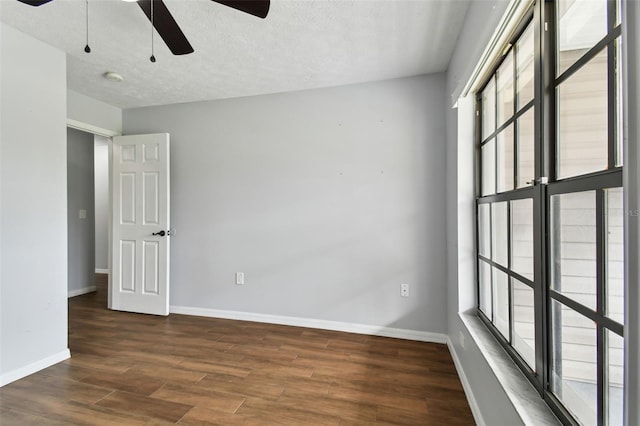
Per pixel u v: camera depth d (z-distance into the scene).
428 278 2.57
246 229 3.03
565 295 1.00
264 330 2.77
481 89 1.89
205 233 3.14
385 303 2.66
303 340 2.55
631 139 0.56
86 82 2.71
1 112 1.88
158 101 3.17
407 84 2.61
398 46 2.12
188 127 3.19
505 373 1.26
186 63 2.36
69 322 2.96
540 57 1.08
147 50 2.18
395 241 2.64
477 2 1.54
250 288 3.02
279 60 2.31
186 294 3.21
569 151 0.99
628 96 0.56
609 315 0.81
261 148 2.98
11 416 1.58
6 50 1.89
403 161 2.62
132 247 3.25
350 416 1.60
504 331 1.57
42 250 2.09
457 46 2.04
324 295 2.81
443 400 1.73
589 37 0.90
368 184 2.70
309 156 2.85
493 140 1.75
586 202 0.91
